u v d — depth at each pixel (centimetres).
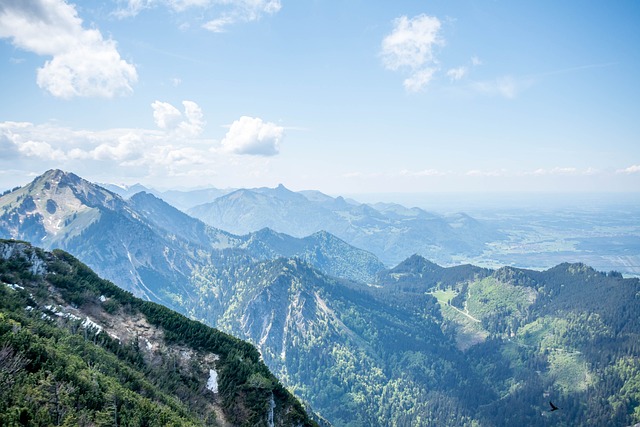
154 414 8250
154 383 11019
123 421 7575
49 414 6731
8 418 6116
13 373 7331
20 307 11000
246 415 11175
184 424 8506
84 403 7544
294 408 12488
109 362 10238
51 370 7881
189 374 12188
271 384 12256
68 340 10006
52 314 11912
